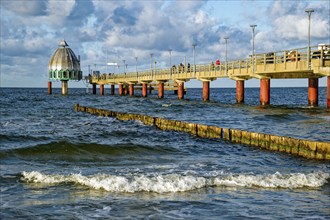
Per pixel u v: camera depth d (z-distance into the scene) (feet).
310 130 85.40
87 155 64.23
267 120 109.29
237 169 52.21
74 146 68.80
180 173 49.60
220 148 69.87
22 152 65.16
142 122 113.70
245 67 150.51
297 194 40.37
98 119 130.11
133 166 55.16
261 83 142.72
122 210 35.70
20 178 46.52
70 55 376.89
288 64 118.21
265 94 142.31
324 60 105.19
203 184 43.29
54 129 101.91
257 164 55.88
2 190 42.14
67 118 134.92
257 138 68.85
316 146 57.62
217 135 79.25
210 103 194.29
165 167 53.98
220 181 44.11
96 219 33.63
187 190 41.70
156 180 44.47
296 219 33.22
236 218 33.55
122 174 49.32
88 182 43.96
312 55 108.27
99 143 72.74
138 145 71.05
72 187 43.06
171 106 183.01
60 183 44.50
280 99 294.46
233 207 36.32
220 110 152.05
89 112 156.76
